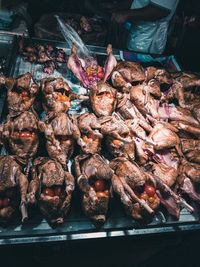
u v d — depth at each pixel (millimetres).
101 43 1229
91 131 783
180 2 1414
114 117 853
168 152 832
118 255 1007
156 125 855
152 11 1062
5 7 1147
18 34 1122
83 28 1193
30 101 854
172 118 938
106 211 706
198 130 879
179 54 1417
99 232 735
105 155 863
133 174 726
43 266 970
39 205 681
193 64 1396
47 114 838
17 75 960
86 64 974
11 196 681
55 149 757
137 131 828
